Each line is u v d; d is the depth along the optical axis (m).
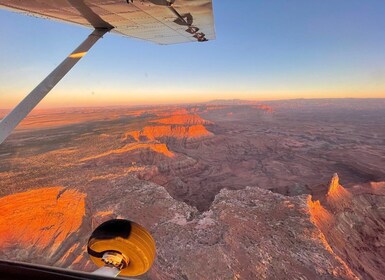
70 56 4.82
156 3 4.35
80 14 5.05
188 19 5.35
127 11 4.93
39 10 4.87
